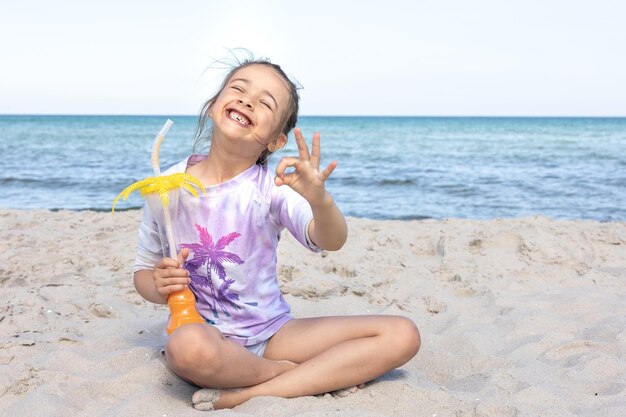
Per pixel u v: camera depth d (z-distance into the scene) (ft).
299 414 6.72
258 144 7.89
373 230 17.94
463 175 45.34
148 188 7.57
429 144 94.89
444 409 7.34
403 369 8.77
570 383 8.32
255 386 7.52
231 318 7.98
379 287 13.04
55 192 33.71
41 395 7.40
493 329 10.54
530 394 7.70
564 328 10.55
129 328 10.30
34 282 13.24
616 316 11.20
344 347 7.62
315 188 7.04
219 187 7.84
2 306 11.10
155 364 8.25
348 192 36.09
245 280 7.93
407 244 16.34
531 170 49.70
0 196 32.09
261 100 7.77
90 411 7.25
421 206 31.24
